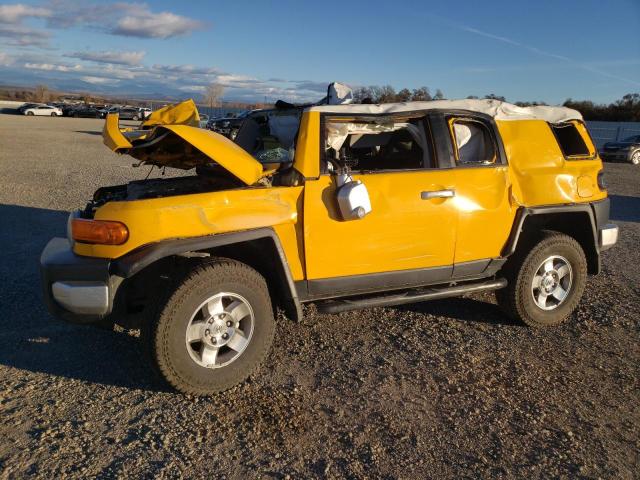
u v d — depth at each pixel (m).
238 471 2.96
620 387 3.97
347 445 3.21
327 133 4.29
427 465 3.05
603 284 6.34
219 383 3.74
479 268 4.70
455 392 3.84
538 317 4.95
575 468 3.05
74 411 3.50
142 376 3.98
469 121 4.69
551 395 3.83
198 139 3.70
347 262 4.17
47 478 2.86
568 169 4.97
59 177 13.52
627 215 11.02
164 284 3.90
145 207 3.57
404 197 4.27
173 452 3.11
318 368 4.16
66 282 3.61
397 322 5.05
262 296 3.86
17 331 4.65
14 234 7.83
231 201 3.77
